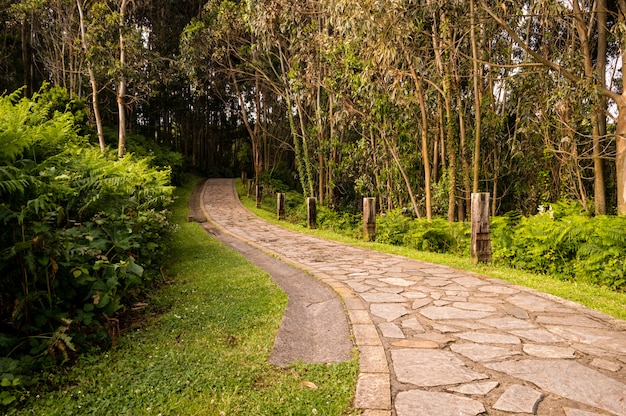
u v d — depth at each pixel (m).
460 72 13.64
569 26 12.45
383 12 9.31
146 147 26.98
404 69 13.12
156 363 3.11
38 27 26.92
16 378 2.63
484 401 2.42
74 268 3.45
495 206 16.17
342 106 16.75
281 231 13.24
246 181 32.56
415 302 4.60
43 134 4.28
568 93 9.56
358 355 3.14
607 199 15.20
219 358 3.18
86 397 2.60
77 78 27.66
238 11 19.66
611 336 3.48
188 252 8.73
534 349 3.20
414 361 3.01
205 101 39.94
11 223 3.20
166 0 28.61
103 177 5.16
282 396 2.56
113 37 20.09
